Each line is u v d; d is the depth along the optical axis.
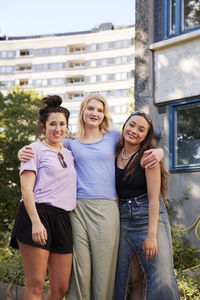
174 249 5.98
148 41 7.61
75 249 3.52
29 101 24.62
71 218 3.60
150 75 7.54
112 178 3.67
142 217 3.51
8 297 5.52
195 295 4.69
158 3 7.74
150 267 3.42
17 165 21.56
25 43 86.50
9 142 21.45
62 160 3.53
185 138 7.19
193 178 6.89
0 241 7.77
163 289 3.37
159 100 7.46
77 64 83.69
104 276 3.48
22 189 3.36
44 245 3.31
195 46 7.08
